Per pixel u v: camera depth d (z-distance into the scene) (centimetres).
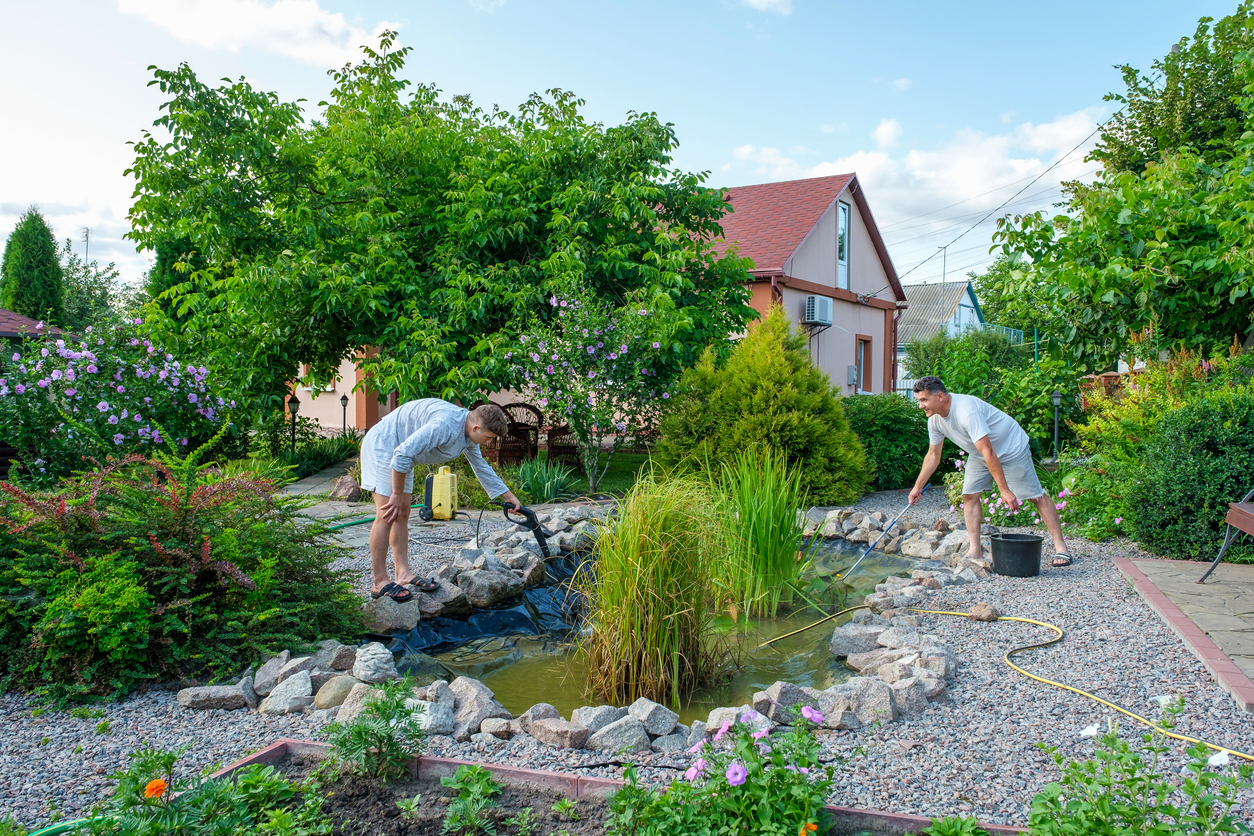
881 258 2003
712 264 1136
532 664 402
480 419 442
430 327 941
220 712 296
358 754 230
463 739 265
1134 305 832
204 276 1029
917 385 537
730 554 465
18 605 323
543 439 1420
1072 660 348
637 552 347
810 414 850
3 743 266
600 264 1020
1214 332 826
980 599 458
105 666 317
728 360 906
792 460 843
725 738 260
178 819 186
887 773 237
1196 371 711
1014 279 932
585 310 926
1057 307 902
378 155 1034
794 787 187
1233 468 532
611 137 1079
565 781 225
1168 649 357
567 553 593
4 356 795
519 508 507
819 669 383
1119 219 799
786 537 492
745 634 446
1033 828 177
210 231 963
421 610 448
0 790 229
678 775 236
